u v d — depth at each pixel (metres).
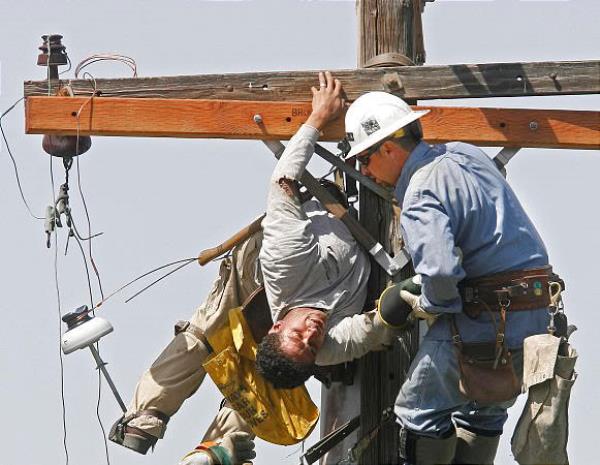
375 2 21.98
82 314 22.62
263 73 21.19
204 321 22.38
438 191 18.33
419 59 22.44
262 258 19.89
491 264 18.52
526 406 18.53
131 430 22.33
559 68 21.33
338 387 22.33
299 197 20.02
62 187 22.31
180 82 21.12
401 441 19.89
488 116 21.34
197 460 21.16
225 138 21.09
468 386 18.72
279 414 21.55
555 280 18.84
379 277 20.72
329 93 20.91
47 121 20.81
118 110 20.92
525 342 18.39
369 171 19.41
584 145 21.52
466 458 20.95
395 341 21.53
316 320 19.48
